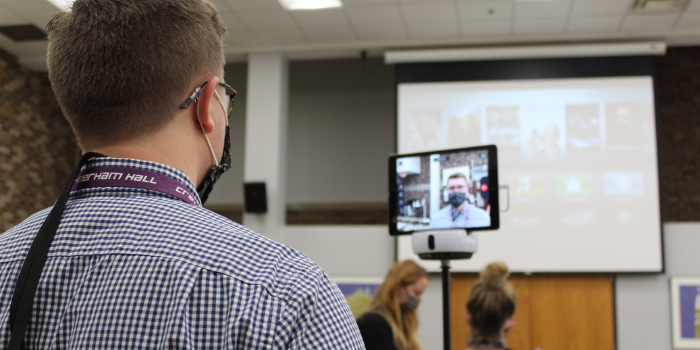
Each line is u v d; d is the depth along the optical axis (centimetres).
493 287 188
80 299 49
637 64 671
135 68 56
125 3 57
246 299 47
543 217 653
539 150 666
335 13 637
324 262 679
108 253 50
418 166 159
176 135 59
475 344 187
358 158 871
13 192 740
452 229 142
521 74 683
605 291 639
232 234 52
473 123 682
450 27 667
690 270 631
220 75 65
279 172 699
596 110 667
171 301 47
